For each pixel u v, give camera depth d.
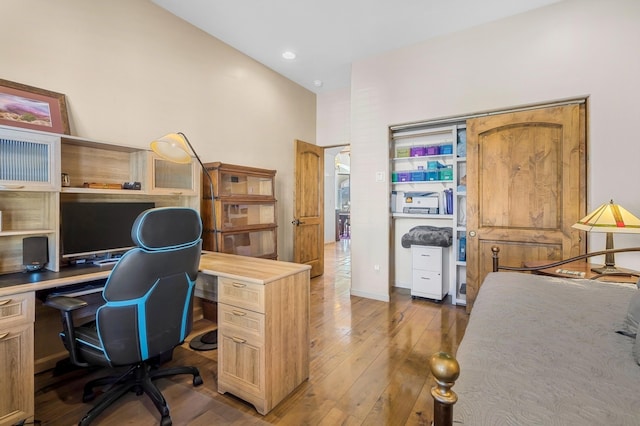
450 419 0.57
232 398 1.83
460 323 2.93
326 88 4.87
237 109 3.68
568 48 2.70
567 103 2.79
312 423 1.62
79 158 2.33
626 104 2.50
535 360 0.84
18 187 1.79
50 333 2.18
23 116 2.04
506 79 2.96
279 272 1.88
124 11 2.60
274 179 3.93
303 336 1.97
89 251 2.21
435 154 3.60
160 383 1.98
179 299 1.71
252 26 3.14
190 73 3.13
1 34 1.98
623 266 2.54
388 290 3.65
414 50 3.44
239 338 1.78
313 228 4.77
